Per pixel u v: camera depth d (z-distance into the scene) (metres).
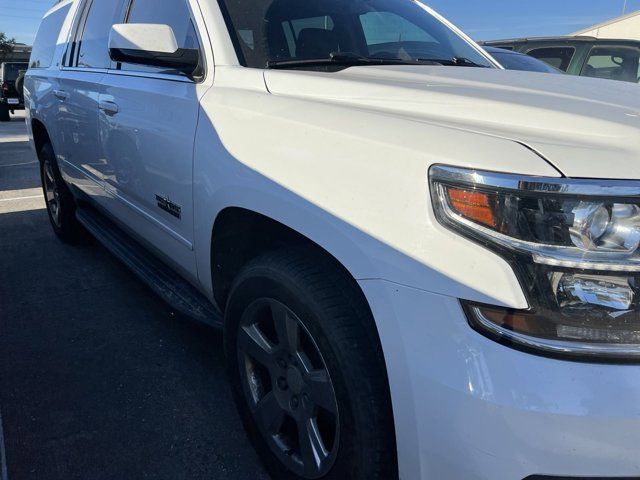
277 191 1.77
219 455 2.31
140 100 2.69
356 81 1.94
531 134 1.47
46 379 2.83
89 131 3.41
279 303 1.87
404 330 1.42
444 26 3.25
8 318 3.51
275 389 2.02
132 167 2.82
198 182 2.20
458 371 1.33
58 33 4.54
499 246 1.30
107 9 3.46
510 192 1.30
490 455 1.30
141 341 3.22
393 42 2.82
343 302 1.66
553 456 1.25
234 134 2.01
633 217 1.26
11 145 12.99
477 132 1.47
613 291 1.26
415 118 1.62
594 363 1.25
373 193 1.51
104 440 2.38
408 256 1.41
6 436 2.39
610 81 2.19
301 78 2.04
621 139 1.38
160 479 2.17
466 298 1.33
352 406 1.61
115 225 3.92
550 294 1.27
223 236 2.22
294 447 2.02
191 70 2.44
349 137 1.62
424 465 1.45
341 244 1.57
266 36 2.42
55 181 4.63
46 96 4.39
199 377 2.86
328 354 1.67
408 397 1.44
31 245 4.98
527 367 1.26
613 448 1.23
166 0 2.74
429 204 1.39
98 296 3.85
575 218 1.27
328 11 2.70
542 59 7.38
